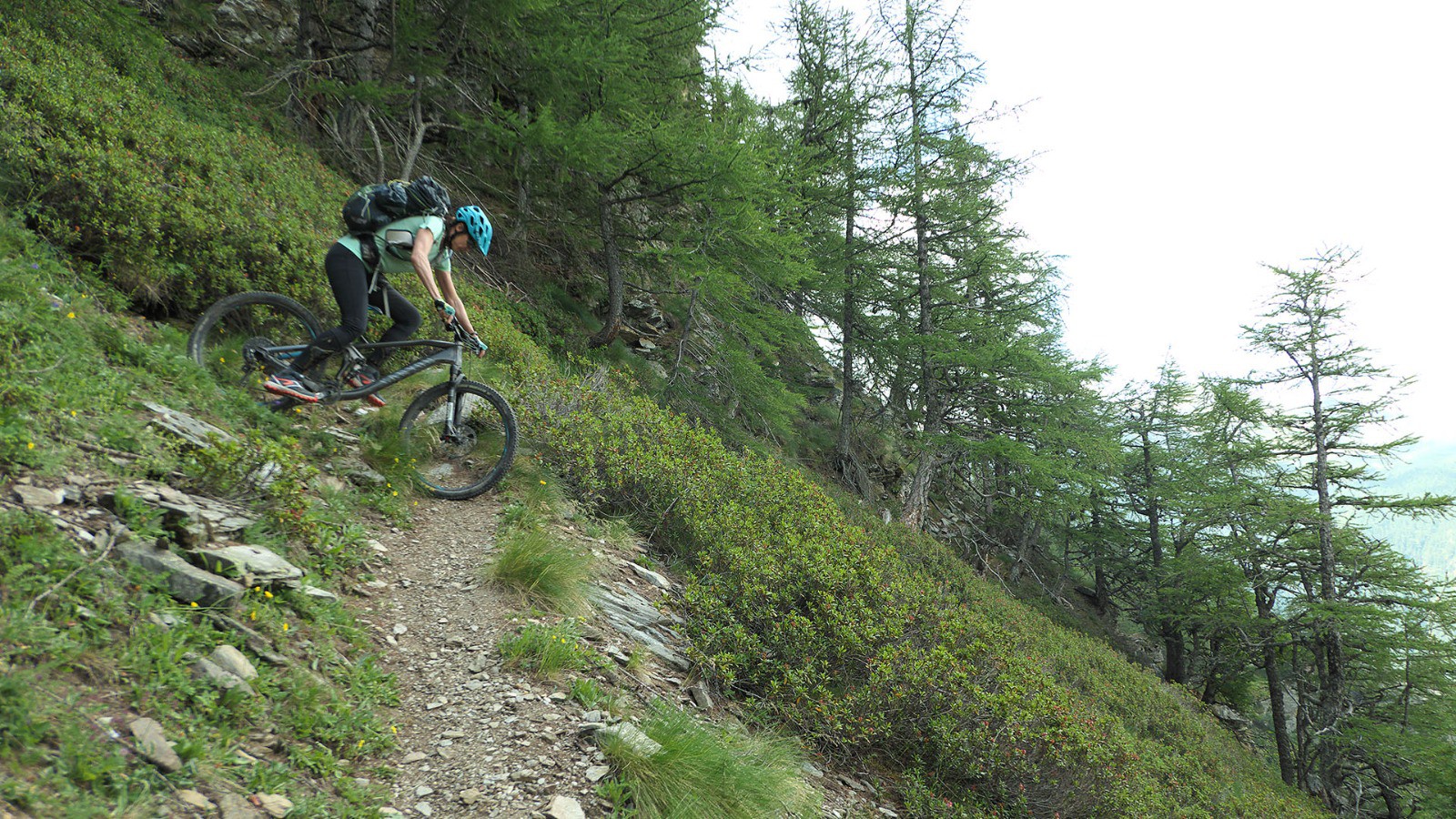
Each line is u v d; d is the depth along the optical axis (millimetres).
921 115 17906
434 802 2418
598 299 15227
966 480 25828
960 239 18812
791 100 17516
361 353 4738
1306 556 21422
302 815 2070
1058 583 30641
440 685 3072
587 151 10781
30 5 6910
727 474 7195
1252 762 14047
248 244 5480
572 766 2785
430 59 10227
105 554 2434
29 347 3262
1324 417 20641
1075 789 4914
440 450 5305
